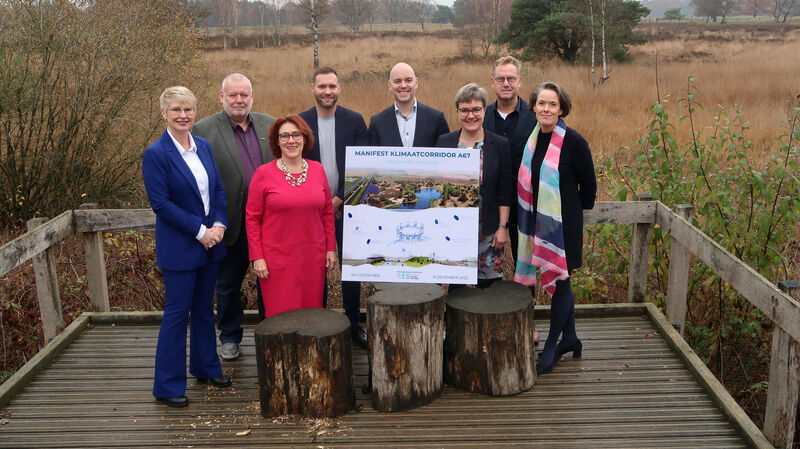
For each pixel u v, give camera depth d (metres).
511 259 5.89
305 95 18.78
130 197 8.98
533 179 3.89
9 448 3.21
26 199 8.10
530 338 3.73
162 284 5.93
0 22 7.68
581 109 15.67
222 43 43.78
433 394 3.63
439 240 3.79
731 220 5.11
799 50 28.03
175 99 3.42
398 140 4.24
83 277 5.94
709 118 13.05
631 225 5.22
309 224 3.78
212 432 3.35
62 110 8.09
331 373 3.40
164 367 3.62
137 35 8.71
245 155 4.16
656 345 4.33
